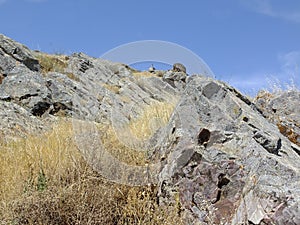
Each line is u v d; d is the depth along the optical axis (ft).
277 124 25.80
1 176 22.31
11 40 59.98
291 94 28.02
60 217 18.13
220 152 20.07
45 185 20.36
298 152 22.56
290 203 15.60
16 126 36.06
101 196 19.30
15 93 46.42
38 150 24.48
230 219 17.67
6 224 17.78
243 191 17.99
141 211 19.21
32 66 58.85
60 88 48.62
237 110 23.22
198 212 18.81
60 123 37.17
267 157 18.60
